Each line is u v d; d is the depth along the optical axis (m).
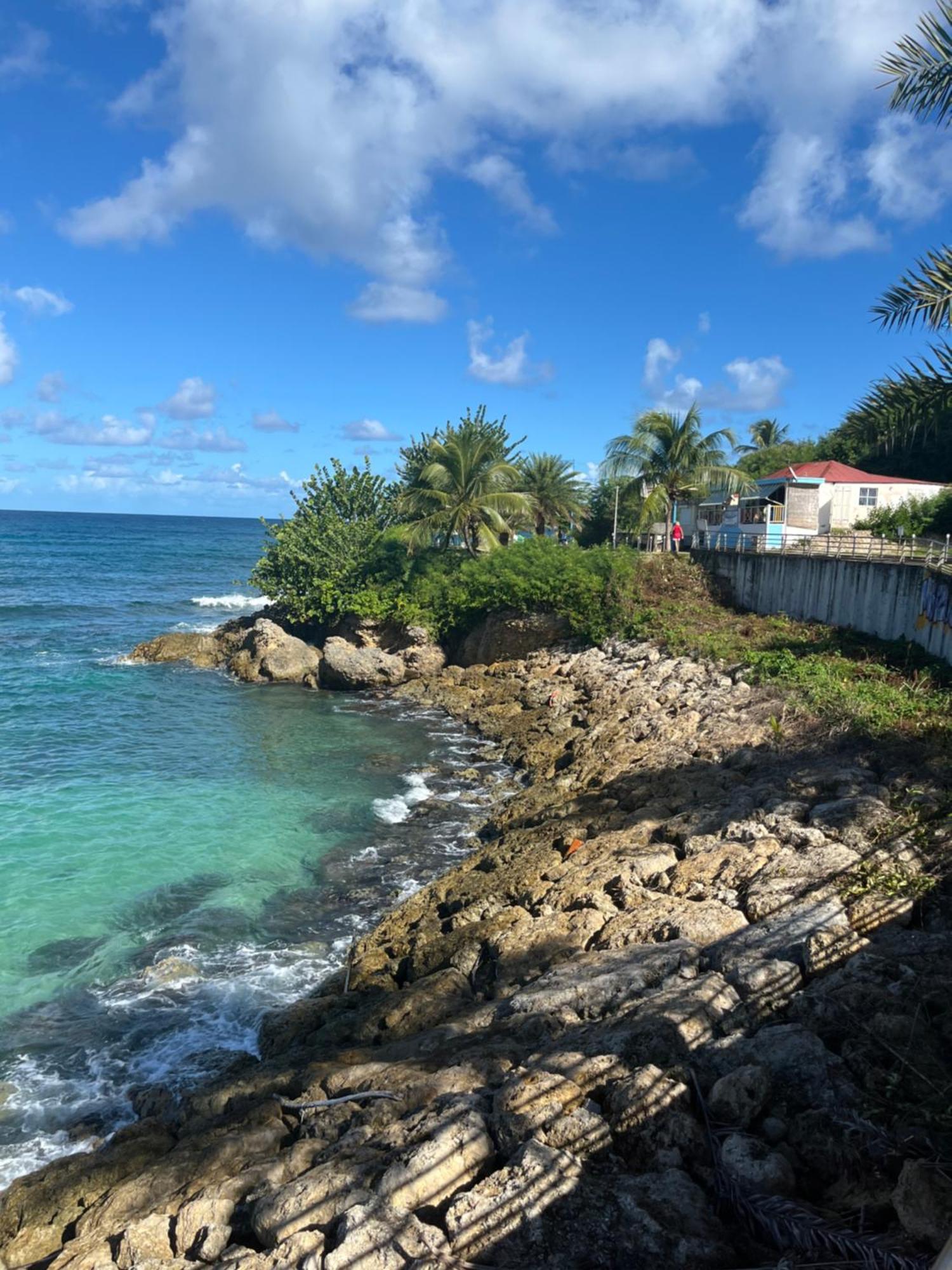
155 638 41.78
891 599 23.66
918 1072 6.37
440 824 18.14
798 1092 6.43
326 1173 6.38
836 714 16.39
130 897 14.63
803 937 8.68
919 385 11.62
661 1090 6.38
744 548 37.31
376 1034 9.97
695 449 38.88
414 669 33.88
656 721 20.72
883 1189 5.45
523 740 23.75
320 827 17.88
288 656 34.84
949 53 10.80
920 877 9.66
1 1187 8.53
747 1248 5.20
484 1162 6.18
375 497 43.59
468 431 37.84
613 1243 5.23
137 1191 7.42
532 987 9.31
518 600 33.88
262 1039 10.73
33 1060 10.55
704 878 11.20
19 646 42.28
